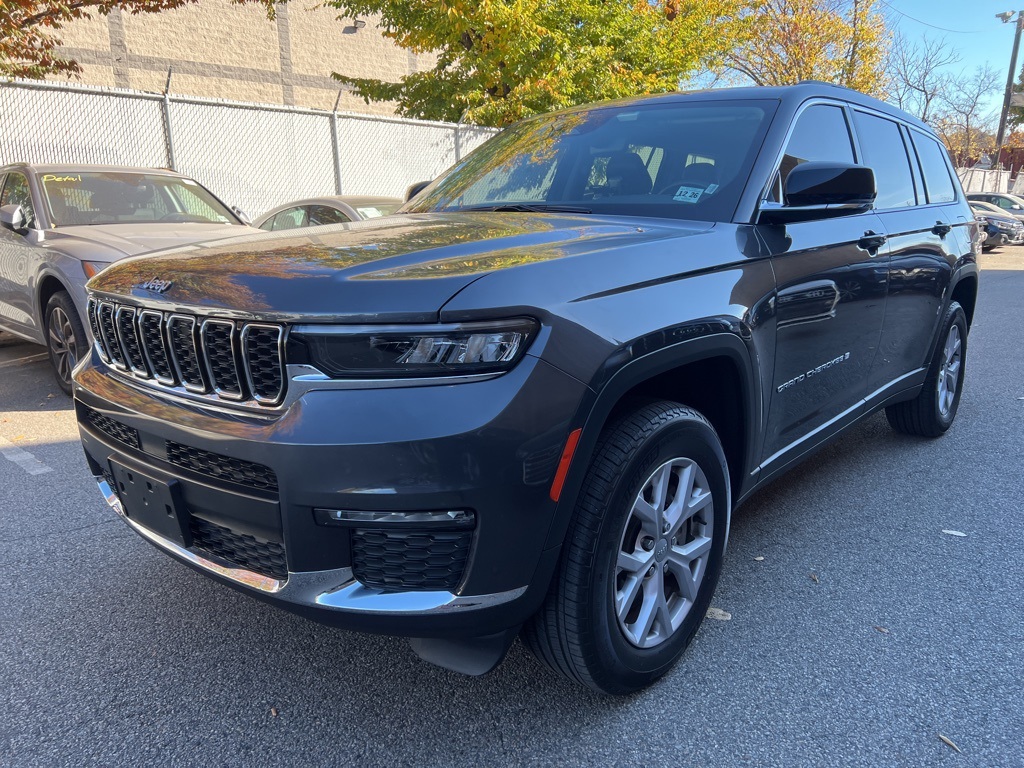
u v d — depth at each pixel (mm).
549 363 1817
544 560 1896
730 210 2648
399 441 1727
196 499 2051
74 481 4109
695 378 2523
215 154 11602
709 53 18938
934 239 4070
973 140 43219
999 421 5215
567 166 3189
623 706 2270
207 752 2092
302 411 1788
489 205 3197
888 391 3857
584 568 1967
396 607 1833
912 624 2707
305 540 1825
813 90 3209
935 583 3002
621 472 2008
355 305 1764
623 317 1993
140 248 5367
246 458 1852
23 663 2498
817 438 3168
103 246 5340
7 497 3887
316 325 1784
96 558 3232
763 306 2516
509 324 1783
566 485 1873
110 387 2318
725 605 2840
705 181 2793
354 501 1758
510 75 13422
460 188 3461
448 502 1752
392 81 22859
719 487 2432
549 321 1836
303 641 2627
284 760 2061
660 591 2271
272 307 1826
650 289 2131
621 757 2061
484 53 13195
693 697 2309
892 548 3311
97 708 2275
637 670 2203
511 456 1765
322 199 9031
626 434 2059
